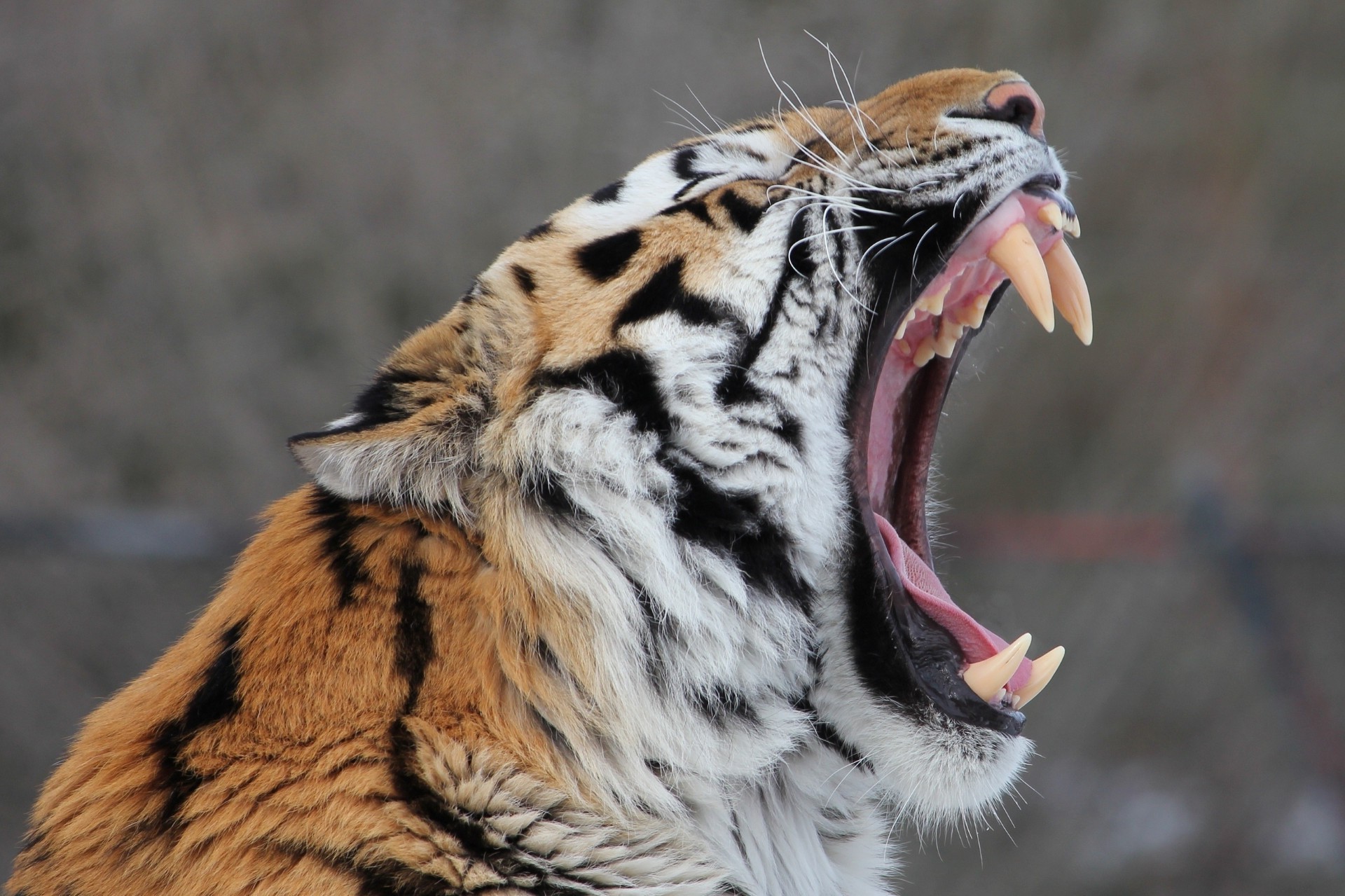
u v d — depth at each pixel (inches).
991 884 1175.0
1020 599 1299.2
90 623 1128.2
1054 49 1469.0
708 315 379.2
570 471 351.9
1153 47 1498.5
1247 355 1515.7
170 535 940.6
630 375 366.6
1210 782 1249.4
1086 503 1418.6
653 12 1251.8
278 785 313.7
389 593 334.3
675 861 340.5
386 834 307.4
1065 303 443.8
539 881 318.7
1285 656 1186.0
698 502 368.5
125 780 329.7
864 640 382.6
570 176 1275.8
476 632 333.7
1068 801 1248.8
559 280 379.2
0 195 1288.1
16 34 1314.0
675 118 1235.9
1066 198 436.5
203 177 1314.0
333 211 1300.4
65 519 940.0
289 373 1284.4
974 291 449.1
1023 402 1433.3
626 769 344.2
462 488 348.8
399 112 1301.7
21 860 352.5
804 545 380.8
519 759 326.3
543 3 1280.8
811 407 387.2
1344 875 1167.0
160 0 1318.9
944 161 405.7
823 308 394.3
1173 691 1286.9
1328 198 1560.0
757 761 365.1
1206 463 1406.3
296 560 346.6
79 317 1282.0
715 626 360.8
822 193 401.4
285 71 1320.1
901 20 1259.2
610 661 344.2
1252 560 1157.1
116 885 316.2
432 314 1290.6
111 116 1314.0
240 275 1291.8
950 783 374.6
